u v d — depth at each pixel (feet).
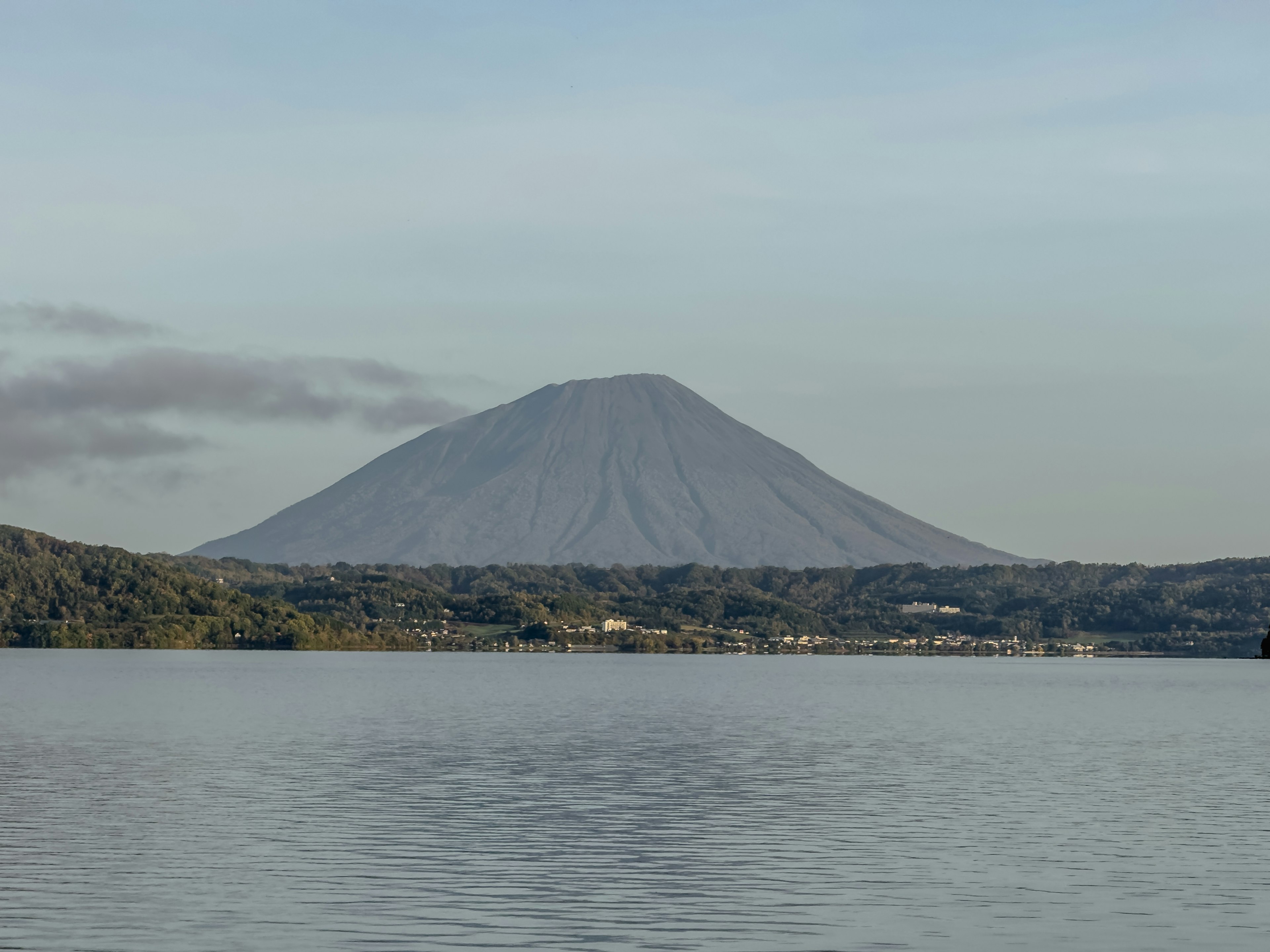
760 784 284.41
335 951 145.07
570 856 197.57
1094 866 191.52
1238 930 156.04
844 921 159.12
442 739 398.42
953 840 212.64
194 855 195.93
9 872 183.62
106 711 516.73
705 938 151.43
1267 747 388.78
